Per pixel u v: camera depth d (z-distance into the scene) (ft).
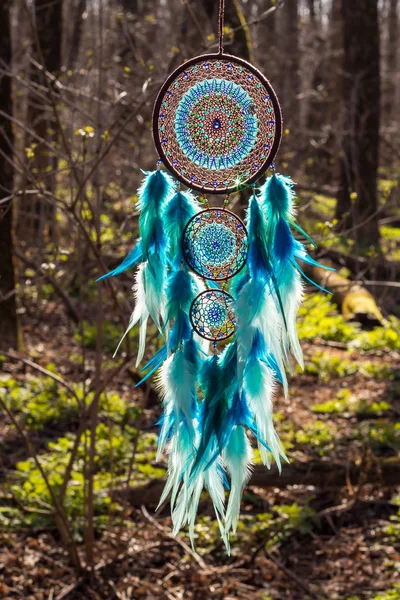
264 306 8.65
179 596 19.67
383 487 24.20
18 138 42.80
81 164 18.98
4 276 34.22
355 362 36.68
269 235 8.79
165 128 8.93
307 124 71.77
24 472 24.88
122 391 31.58
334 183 64.13
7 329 34.55
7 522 22.11
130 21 48.98
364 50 55.31
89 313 39.83
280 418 29.40
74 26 46.75
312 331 39.50
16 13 60.85
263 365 8.76
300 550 22.09
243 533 22.13
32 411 28.86
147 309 8.86
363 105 54.34
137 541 21.74
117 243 27.09
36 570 20.38
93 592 19.61
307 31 78.28
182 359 8.93
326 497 24.29
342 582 20.56
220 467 9.01
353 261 46.96
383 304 44.96
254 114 8.88
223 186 8.95
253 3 62.54
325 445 26.55
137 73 27.94
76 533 21.90
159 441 9.04
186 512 8.84
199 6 35.96
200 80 8.88
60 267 34.42
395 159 75.10
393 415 30.12
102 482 24.04
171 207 8.96
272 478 23.71
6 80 32.40
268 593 20.06
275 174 8.92
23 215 39.45
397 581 20.43
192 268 8.89
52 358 34.40
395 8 106.32
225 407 8.84
